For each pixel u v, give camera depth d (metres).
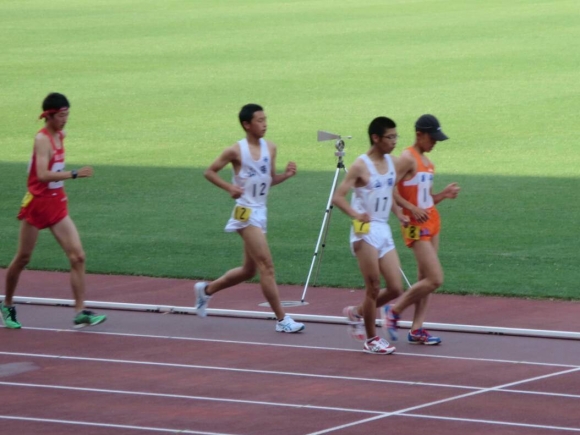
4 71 107.81
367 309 32.06
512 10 147.00
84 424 26.17
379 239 31.83
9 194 61.38
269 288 34.59
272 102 90.06
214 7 159.50
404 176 32.34
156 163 69.44
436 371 30.19
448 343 33.38
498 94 91.12
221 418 26.39
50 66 110.50
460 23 135.75
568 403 27.03
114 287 41.88
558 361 30.95
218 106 89.06
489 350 32.34
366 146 73.44
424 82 97.75
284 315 35.03
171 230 52.31
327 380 29.52
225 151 33.91
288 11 152.50
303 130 78.94
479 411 26.50
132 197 60.06
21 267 35.78
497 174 64.19
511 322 35.50
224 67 108.31
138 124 82.50
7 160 71.06
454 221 52.88
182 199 59.47
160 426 25.89
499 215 53.88
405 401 27.45
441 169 66.12
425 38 124.38
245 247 34.84
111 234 51.53
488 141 73.94
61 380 29.98
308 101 90.12
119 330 35.59
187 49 120.38
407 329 35.28
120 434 25.38
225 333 35.00
